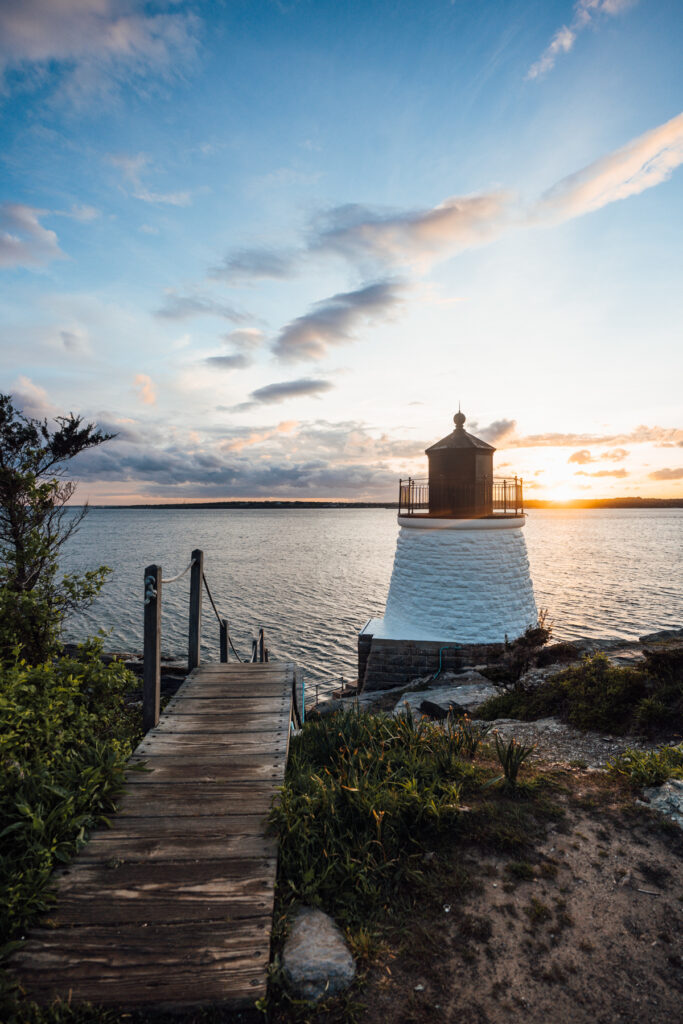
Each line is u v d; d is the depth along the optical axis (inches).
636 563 2628.0
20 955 122.7
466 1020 123.0
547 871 172.1
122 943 126.6
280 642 1330.0
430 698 506.9
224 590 2034.9
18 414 440.8
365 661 730.8
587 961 139.8
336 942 137.8
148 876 146.9
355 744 255.0
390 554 3503.9
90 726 229.6
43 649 294.7
